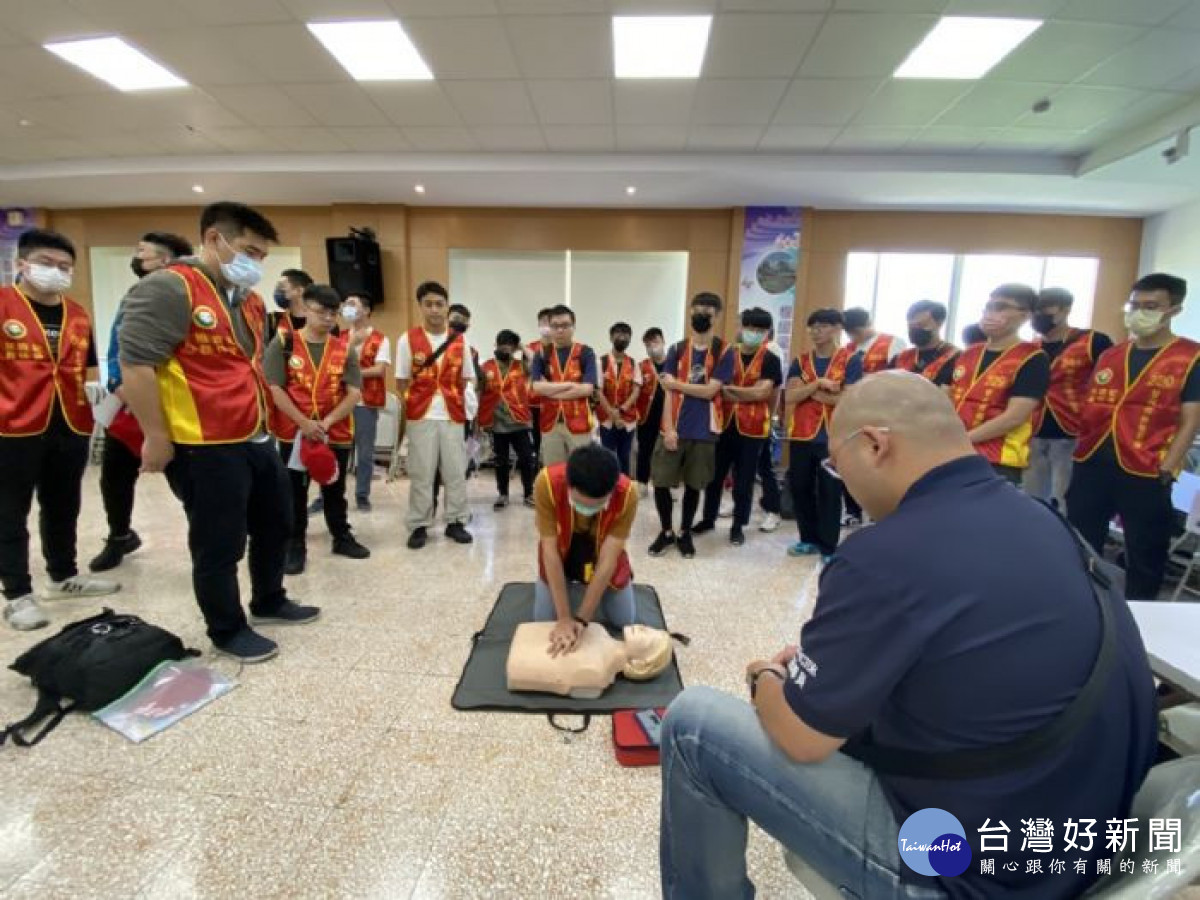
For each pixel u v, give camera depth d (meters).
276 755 1.54
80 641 1.76
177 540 3.23
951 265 6.33
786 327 6.22
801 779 0.81
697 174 5.17
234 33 3.42
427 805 1.38
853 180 5.24
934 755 0.67
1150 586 2.27
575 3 3.06
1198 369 2.12
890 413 0.78
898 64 3.57
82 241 6.84
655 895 1.17
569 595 2.15
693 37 3.36
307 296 2.82
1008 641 0.62
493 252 6.64
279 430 2.79
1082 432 2.45
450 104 4.25
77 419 2.40
